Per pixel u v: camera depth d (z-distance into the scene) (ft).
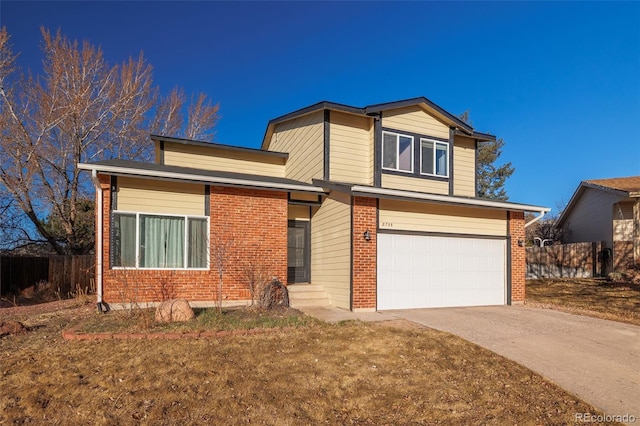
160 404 15.38
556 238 93.35
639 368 21.08
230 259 35.55
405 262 37.11
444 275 38.83
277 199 37.96
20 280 47.24
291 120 50.55
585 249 71.00
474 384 18.25
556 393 17.81
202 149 48.37
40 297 46.09
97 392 16.11
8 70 61.16
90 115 68.23
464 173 50.37
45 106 61.72
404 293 36.76
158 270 33.04
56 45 62.34
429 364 20.22
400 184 43.65
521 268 42.22
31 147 60.59
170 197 34.04
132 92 70.79
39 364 18.62
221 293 33.04
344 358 20.35
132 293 32.07
